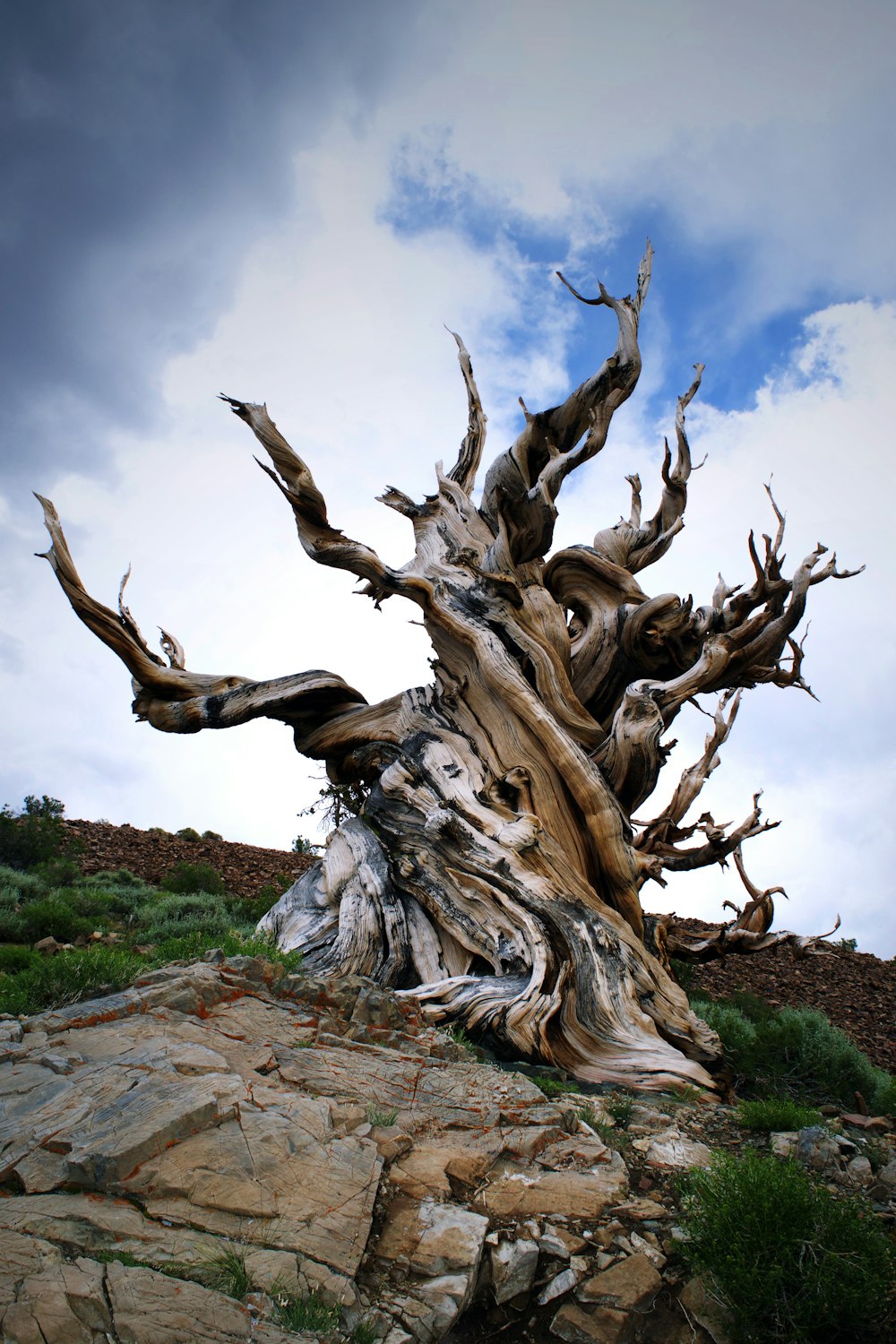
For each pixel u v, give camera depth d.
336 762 13.59
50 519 12.27
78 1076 4.62
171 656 13.84
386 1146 4.66
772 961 20.11
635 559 14.05
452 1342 3.82
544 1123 5.42
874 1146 6.24
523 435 12.91
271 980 6.85
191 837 26.06
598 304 13.47
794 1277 4.04
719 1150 5.15
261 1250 3.61
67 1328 2.93
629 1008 9.06
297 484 11.85
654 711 11.05
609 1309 4.02
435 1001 9.07
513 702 11.32
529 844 10.30
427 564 13.66
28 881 15.81
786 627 12.08
